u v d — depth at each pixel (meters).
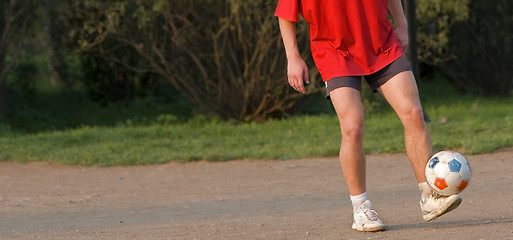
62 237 18.61
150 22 50.06
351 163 16.23
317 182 29.73
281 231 17.64
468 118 46.19
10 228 20.98
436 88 73.06
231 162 36.56
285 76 50.84
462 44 65.06
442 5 48.16
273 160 36.66
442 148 36.00
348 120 15.91
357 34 15.77
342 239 15.81
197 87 53.28
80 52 58.59
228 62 51.88
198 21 50.47
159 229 19.30
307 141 40.97
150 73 67.50
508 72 65.56
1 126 52.84
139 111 65.75
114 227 20.41
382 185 27.72
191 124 51.97
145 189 29.81
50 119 62.00
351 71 15.85
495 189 24.27
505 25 63.56
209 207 24.39
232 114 53.06
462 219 18.03
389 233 16.20
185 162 36.94
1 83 58.78
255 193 27.67
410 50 45.09
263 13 48.28
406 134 16.00
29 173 35.25
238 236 17.25
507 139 36.12
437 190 15.59
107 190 29.86
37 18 56.88
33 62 67.12
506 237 14.95
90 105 68.12
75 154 39.00
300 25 47.62
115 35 52.09
